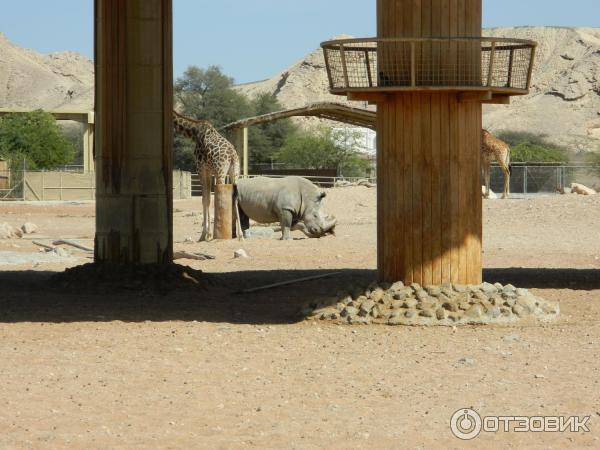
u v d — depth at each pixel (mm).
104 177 17047
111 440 7695
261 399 8938
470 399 8914
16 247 25375
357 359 10609
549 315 13000
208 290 16641
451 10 12766
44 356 10805
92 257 23000
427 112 12820
